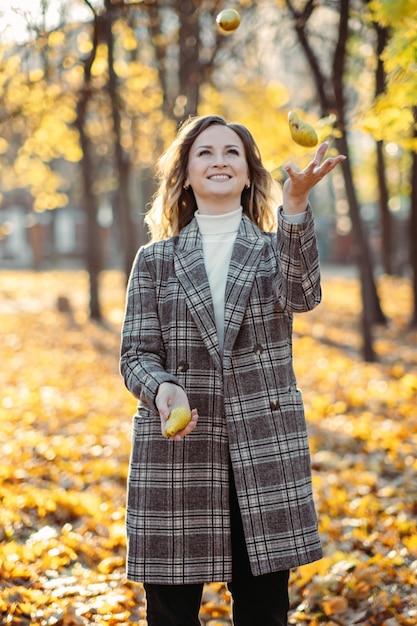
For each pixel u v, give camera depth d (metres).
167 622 3.08
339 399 10.27
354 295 26.38
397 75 5.87
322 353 14.65
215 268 3.16
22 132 17.89
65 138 19.75
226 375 3.02
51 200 24.36
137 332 3.10
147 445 3.07
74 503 5.78
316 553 3.02
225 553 3.04
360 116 6.88
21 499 5.80
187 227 3.25
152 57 15.29
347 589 4.47
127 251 17.64
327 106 12.25
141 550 3.04
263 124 17.03
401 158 24.02
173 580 3.01
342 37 11.01
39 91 13.25
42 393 11.05
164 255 3.20
